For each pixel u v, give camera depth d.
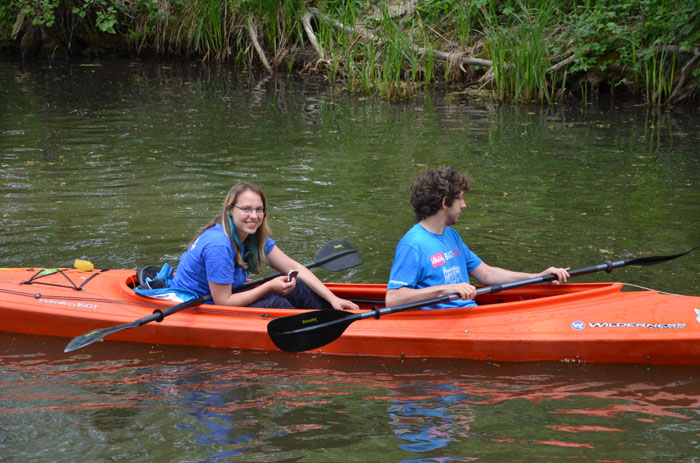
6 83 18.42
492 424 4.79
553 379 5.52
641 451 4.44
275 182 10.53
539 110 16.33
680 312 5.86
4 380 5.45
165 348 6.11
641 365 5.78
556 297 6.05
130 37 22.73
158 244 7.97
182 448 4.48
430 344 5.85
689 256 7.66
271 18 21.12
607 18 17.77
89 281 6.71
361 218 8.98
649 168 11.34
